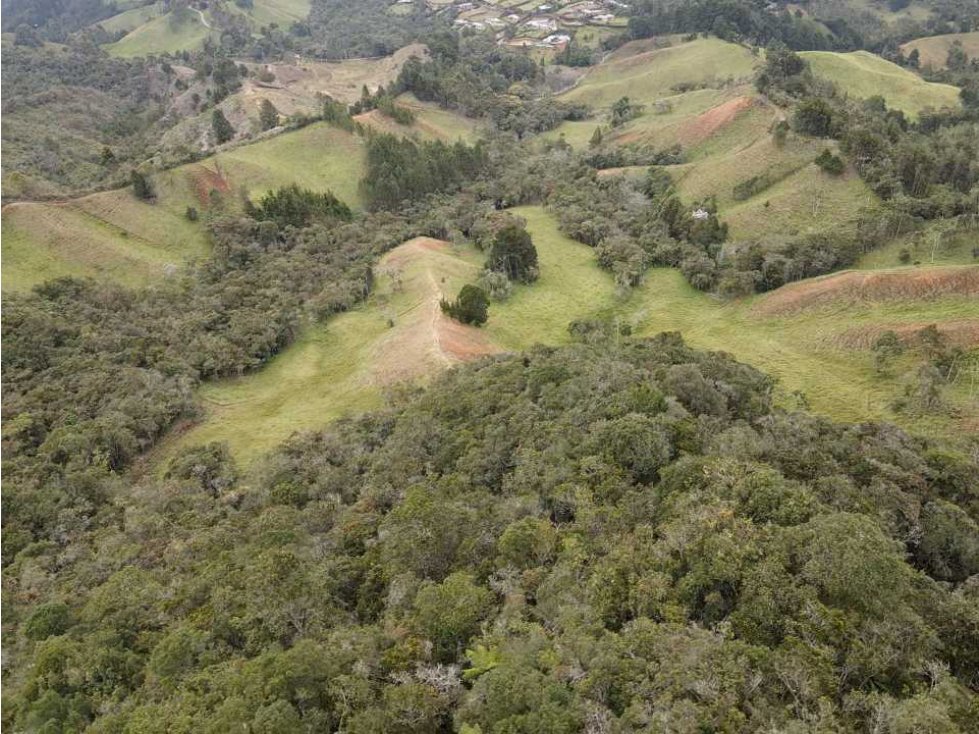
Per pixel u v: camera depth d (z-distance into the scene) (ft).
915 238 319.47
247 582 123.24
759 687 76.23
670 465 127.65
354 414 239.09
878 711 70.44
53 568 172.96
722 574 92.73
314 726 85.46
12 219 356.38
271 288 349.61
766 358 268.41
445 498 138.72
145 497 199.82
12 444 228.43
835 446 143.84
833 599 88.12
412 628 100.58
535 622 94.32
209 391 289.94
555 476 134.10
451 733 84.12
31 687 114.93
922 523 116.78
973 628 85.20
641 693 75.61
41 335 287.28
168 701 97.76
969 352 228.63
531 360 227.81
